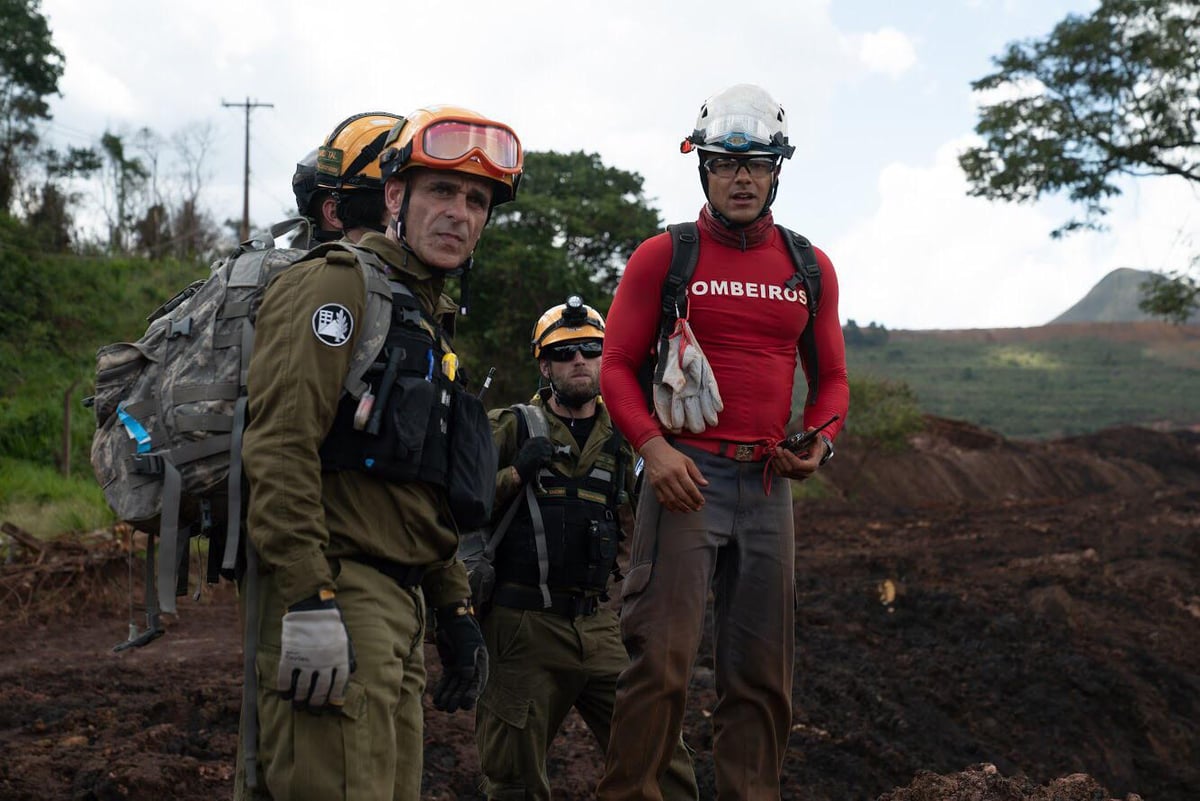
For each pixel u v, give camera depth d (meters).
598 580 3.81
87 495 15.41
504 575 3.81
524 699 3.78
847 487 34.12
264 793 2.23
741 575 2.87
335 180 2.82
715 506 2.84
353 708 2.14
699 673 7.32
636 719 2.82
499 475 3.79
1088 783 3.41
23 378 24.28
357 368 2.29
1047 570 14.73
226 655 8.03
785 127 2.90
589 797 4.97
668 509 2.83
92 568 10.22
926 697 8.27
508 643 3.79
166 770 4.55
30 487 15.65
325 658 2.07
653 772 2.85
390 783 2.21
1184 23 17.52
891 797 3.55
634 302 2.89
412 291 2.48
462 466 2.43
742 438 2.85
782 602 2.89
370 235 2.49
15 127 40.72
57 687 6.60
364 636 2.21
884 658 9.16
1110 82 18.17
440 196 2.47
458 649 2.54
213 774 4.68
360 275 2.33
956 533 19.81
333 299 2.26
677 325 2.80
